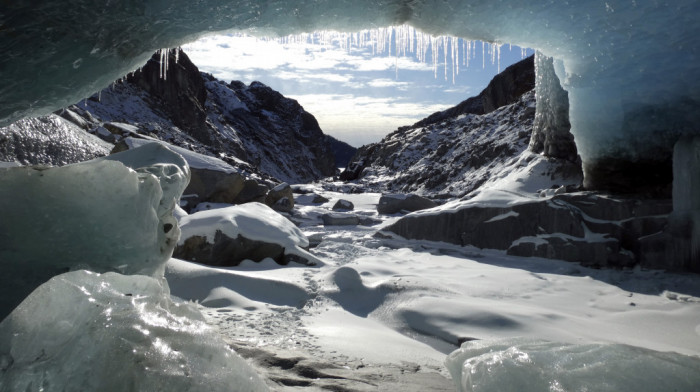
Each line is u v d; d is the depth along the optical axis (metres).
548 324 5.46
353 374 3.74
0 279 2.75
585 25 6.10
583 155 9.45
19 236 2.83
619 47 6.66
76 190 2.98
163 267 3.45
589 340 5.08
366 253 9.48
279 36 4.52
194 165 12.62
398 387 3.48
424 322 5.52
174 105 54.62
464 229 10.40
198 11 3.84
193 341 2.35
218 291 6.07
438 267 8.36
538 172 12.46
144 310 2.48
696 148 7.95
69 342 2.25
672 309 6.41
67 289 2.47
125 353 2.15
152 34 3.83
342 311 5.96
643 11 6.03
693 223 8.02
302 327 5.18
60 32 3.39
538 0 5.35
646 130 8.35
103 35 3.58
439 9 4.88
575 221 9.26
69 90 3.75
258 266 7.64
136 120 44.62
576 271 8.43
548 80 12.61
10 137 10.59
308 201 18.86
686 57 6.82
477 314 5.54
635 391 2.56
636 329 5.68
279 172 137.88
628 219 8.93
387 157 37.28
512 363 2.79
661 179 9.09
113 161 3.08
